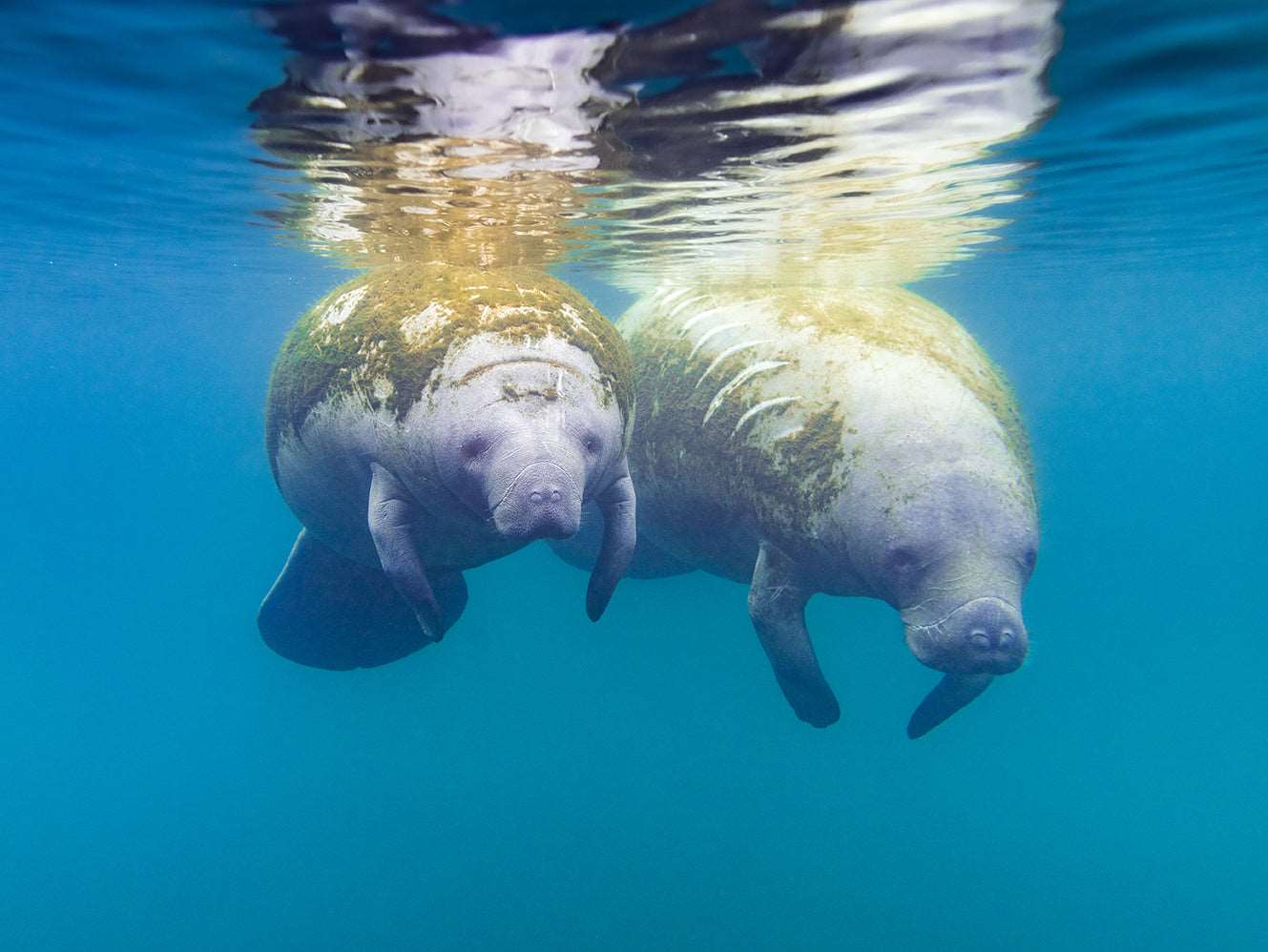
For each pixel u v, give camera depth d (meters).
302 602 2.42
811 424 2.14
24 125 1.97
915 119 1.91
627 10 1.27
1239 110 2.00
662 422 2.45
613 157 2.18
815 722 2.31
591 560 3.04
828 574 2.15
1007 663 1.77
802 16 1.32
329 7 1.26
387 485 1.81
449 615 2.47
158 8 1.28
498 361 1.74
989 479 1.94
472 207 2.76
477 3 1.24
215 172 2.40
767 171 2.35
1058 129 2.06
